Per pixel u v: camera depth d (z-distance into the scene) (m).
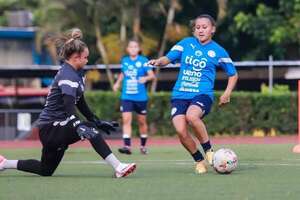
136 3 96.25
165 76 88.31
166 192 22.73
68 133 26.45
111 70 88.38
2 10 150.88
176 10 105.06
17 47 121.44
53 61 117.38
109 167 32.59
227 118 67.00
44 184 25.08
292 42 103.06
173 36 98.44
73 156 40.69
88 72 89.69
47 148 26.86
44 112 26.72
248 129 67.50
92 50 105.50
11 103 79.69
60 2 95.88
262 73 80.19
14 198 21.58
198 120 28.95
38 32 100.38
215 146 49.12
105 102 67.06
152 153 43.84
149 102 66.88
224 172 28.38
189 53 29.48
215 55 29.45
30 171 27.58
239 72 80.75
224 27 111.62
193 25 30.06
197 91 29.31
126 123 44.25
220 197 21.52
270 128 67.75
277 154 40.75
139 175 28.12
